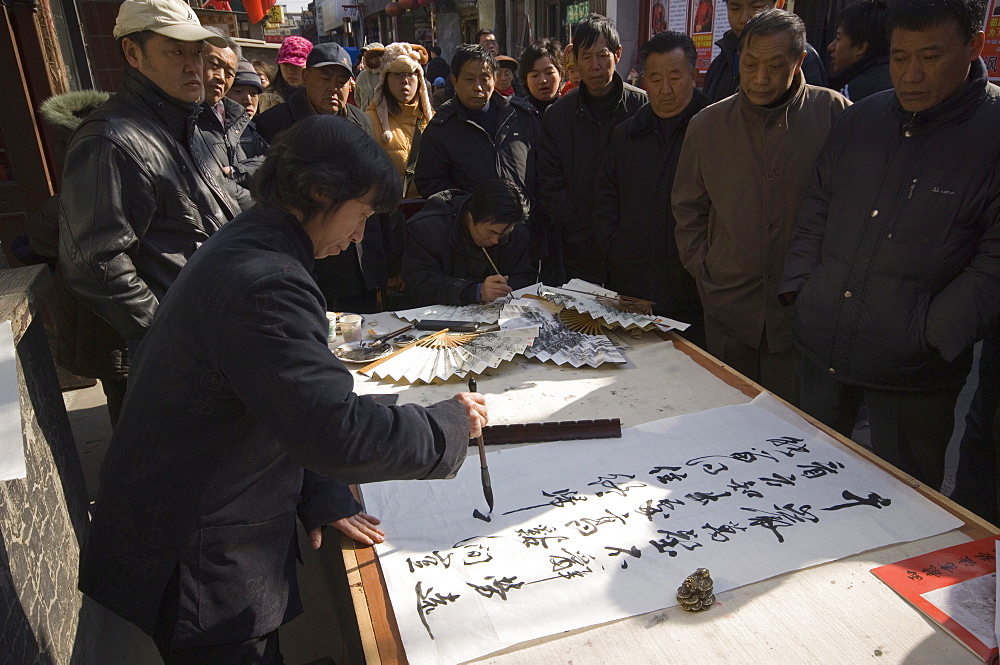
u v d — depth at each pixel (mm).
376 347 2164
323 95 3389
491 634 1062
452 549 1261
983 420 2135
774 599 1108
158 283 2105
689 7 6984
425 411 1197
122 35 1955
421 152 3420
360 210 1125
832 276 2020
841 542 1234
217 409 1096
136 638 2133
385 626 1100
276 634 1361
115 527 1165
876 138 1926
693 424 1652
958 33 1666
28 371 1652
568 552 1236
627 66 8266
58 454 1820
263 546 1231
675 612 1092
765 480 1424
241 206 2529
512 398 1843
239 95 3875
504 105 3414
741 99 2291
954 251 1812
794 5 5676
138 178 1946
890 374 1936
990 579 1131
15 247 2746
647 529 1289
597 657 1014
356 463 1040
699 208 2521
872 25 2869
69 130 2559
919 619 1061
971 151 1753
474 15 14391
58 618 1585
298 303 1033
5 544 1306
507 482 1450
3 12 3363
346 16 23672
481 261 2725
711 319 2564
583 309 2338
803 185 2268
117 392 2621
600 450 1556
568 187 3303
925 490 1378
